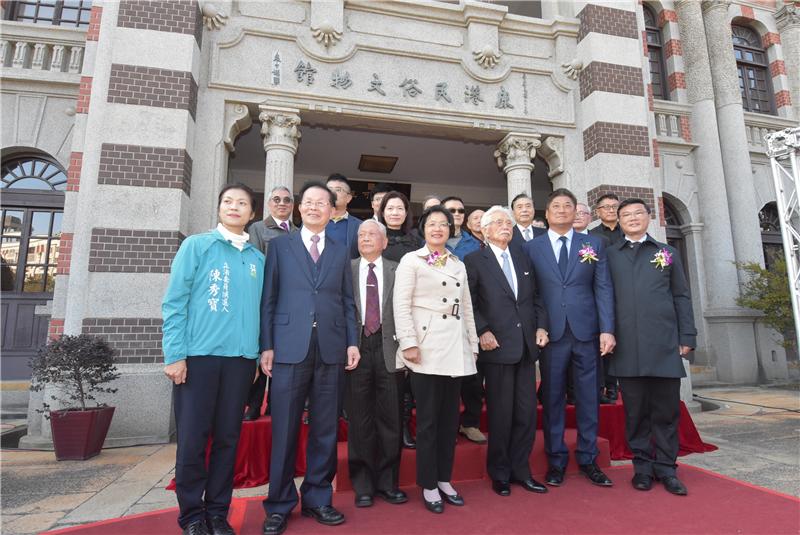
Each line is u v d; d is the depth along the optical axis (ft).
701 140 30.32
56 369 13.53
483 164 32.32
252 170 32.73
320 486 8.44
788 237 14.14
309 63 19.17
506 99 21.31
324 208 9.08
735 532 7.77
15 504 9.70
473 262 10.50
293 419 8.27
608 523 8.15
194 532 7.28
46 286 22.12
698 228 29.84
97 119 16.20
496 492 9.63
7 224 22.26
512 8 28.07
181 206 16.30
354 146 29.22
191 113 17.24
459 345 8.93
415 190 35.78
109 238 15.58
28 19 23.61
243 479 11.23
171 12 17.16
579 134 22.18
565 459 10.33
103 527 8.29
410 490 9.87
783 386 26.71
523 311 10.14
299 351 8.30
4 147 21.13
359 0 19.89
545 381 10.52
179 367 7.45
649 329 10.10
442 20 21.13
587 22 21.97
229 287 8.04
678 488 9.50
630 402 10.32
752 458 12.75
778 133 14.30
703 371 27.96
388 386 9.23
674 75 31.63
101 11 18.12
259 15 19.03
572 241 11.08
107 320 15.23
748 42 35.09
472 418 11.54
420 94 20.26
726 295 28.48
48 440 14.80
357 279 9.78
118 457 13.48
